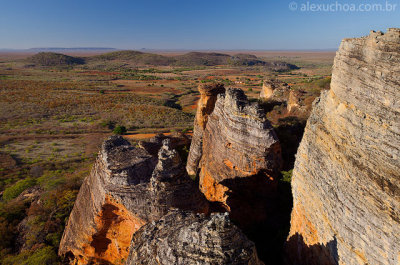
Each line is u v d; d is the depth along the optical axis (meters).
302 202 13.90
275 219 19.86
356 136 10.01
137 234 12.05
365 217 9.08
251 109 20.47
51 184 30.77
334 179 11.01
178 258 8.80
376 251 8.61
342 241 10.14
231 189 21.83
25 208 26.14
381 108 8.89
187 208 15.69
